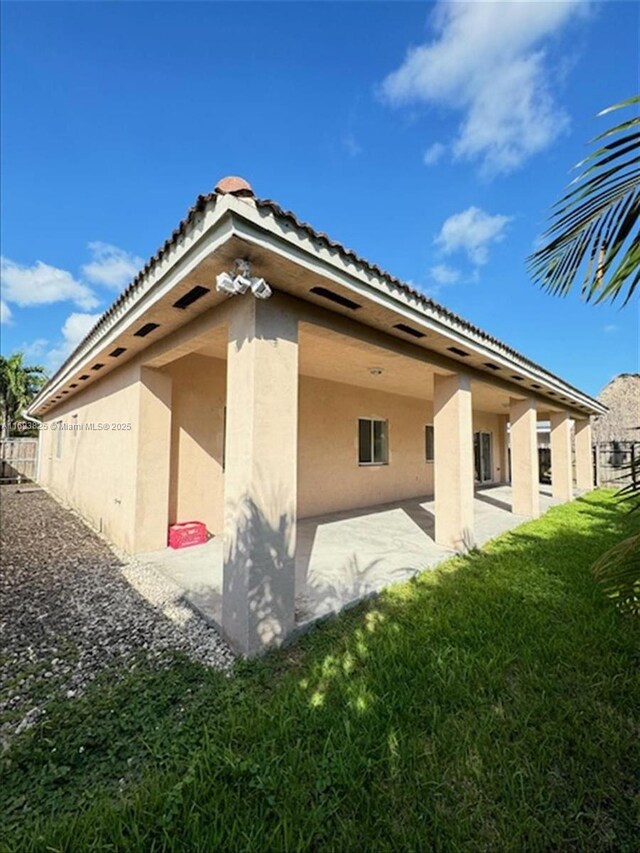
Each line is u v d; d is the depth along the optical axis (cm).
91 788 187
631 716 232
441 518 608
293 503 338
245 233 263
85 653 312
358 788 182
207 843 159
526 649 300
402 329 457
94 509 777
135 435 559
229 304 359
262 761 197
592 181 179
